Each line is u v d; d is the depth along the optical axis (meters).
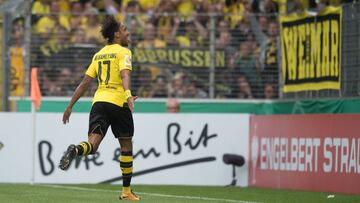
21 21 43.59
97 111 24.08
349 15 34.47
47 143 38.47
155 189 34.47
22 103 43.09
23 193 29.09
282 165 36.31
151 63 44.66
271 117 37.19
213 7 50.41
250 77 43.97
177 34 44.78
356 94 34.22
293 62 39.09
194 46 44.66
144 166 38.59
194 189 34.72
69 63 44.03
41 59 43.75
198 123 38.84
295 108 40.00
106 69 24.23
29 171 38.47
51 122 38.53
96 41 44.62
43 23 44.12
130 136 24.69
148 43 44.62
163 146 38.72
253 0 50.06
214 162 38.75
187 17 44.84
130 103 23.45
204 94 44.62
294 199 28.67
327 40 36.00
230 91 44.44
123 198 25.25
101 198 26.12
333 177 33.00
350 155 31.97
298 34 38.47
